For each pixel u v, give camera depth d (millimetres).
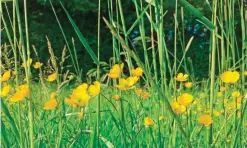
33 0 8562
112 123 1739
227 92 1541
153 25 1256
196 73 7539
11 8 8320
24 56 999
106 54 8586
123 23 1249
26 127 1181
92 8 8398
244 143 1352
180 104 1263
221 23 1252
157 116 1357
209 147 1197
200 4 8055
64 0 8414
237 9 7699
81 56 8391
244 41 1279
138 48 7746
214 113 1504
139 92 1520
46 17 8547
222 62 1259
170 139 1290
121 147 1467
